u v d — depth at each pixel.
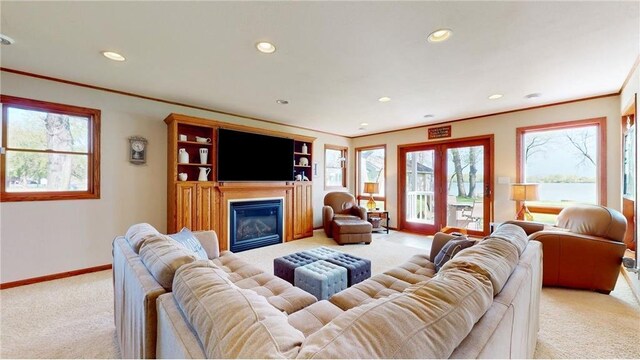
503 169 4.26
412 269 2.20
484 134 4.46
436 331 0.65
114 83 2.98
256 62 2.43
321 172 5.94
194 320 0.78
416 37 1.99
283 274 2.52
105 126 3.18
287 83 2.96
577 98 3.51
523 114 4.05
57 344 1.76
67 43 2.08
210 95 3.40
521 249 1.47
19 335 1.85
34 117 2.81
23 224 2.70
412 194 5.56
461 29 1.89
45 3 1.59
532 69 2.58
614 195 3.33
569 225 2.90
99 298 2.41
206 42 2.07
